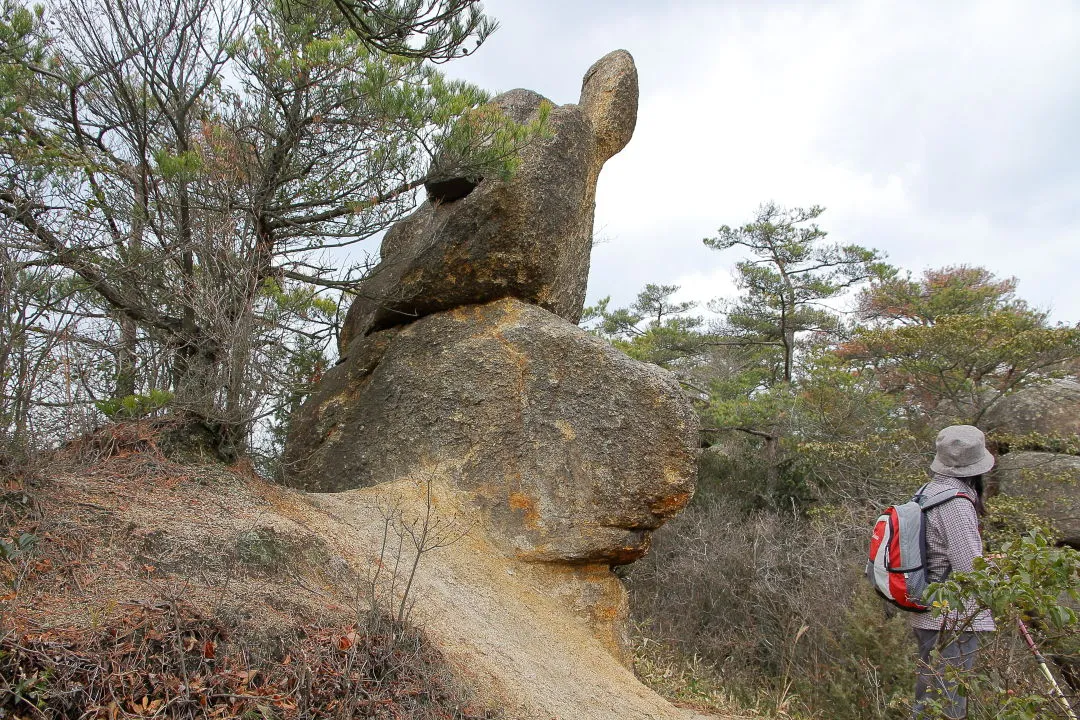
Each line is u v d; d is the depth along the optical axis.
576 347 6.92
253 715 3.31
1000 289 25.80
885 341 13.84
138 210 6.84
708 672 7.61
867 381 15.05
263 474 7.81
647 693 5.71
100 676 3.17
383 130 7.32
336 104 7.35
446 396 7.29
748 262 24.44
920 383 14.20
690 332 26.03
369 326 8.34
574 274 8.43
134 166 7.01
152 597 3.71
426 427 7.28
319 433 7.94
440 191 8.36
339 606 4.35
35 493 4.23
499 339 7.26
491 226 7.54
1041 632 4.65
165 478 5.12
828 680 6.70
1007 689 3.94
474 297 7.72
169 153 6.83
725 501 12.64
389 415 7.52
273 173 7.51
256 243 6.43
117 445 5.25
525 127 7.32
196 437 5.67
